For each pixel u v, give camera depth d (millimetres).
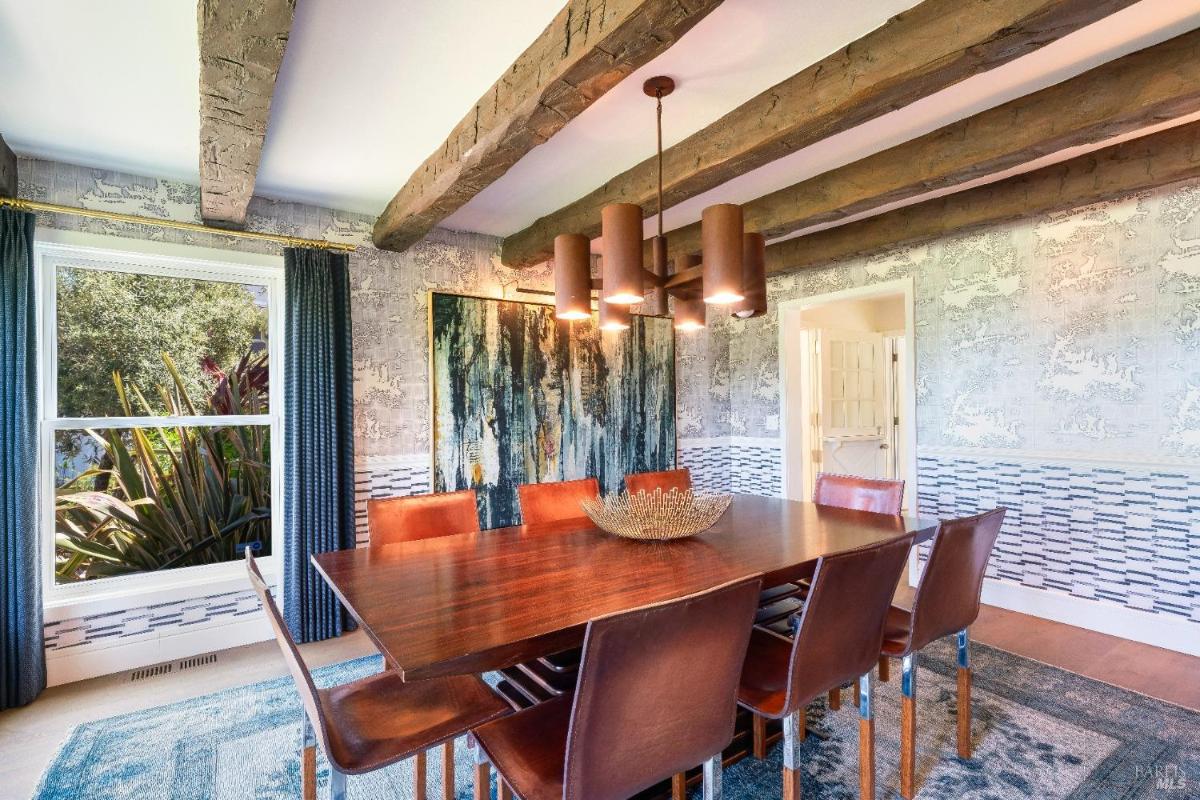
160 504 3041
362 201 3236
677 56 1923
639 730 1190
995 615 3346
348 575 1769
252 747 2137
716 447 5043
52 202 2656
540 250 3557
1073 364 3176
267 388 3291
